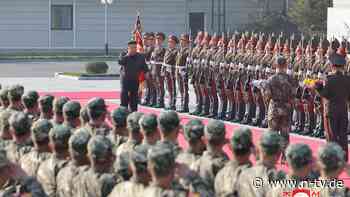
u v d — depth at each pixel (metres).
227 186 18.41
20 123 21.19
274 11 135.75
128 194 16.59
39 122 20.36
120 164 17.58
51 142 19.61
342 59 38.16
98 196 18.08
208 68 52.44
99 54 129.88
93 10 135.75
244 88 49.59
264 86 36.62
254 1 139.25
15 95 29.17
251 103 49.72
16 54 126.75
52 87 76.50
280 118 36.44
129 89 49.50
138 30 58.91
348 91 38.09
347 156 38.50
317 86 38.25
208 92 52.78
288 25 133.25
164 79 57.25
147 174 16.55
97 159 18.17
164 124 21.05
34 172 20.11
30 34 134.00
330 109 38.06
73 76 87.00
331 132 38.34
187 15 139.62
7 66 104.50
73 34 135.62
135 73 49.38
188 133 20.27
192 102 62.59
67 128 19.66
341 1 66.12
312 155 17.47
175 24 139.12
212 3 138.62
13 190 16.77
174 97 56.62
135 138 21.83
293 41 47.53
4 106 29.67
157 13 138.12
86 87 76.62
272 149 18.06
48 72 95.44
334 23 66.75
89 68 88.69
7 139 22.30
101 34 136.38
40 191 16.97
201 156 20.03
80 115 24.62
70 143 18.75
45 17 134.38
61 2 134.75
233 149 18.59
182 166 17.19
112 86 77.81
